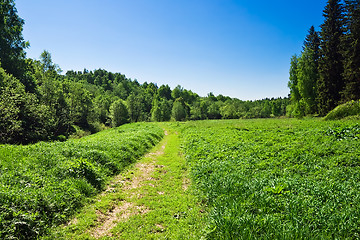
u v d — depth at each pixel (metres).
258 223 5.14
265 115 121.56
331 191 6.55
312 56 47.75
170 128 39.97
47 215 5.88
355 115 24.38
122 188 8.90
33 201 5.84
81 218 6.24
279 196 6.61
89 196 7.75
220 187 7.87
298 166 9.45
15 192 5.88
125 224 6.09
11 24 33.47
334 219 5.10
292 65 50.22
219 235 5.03
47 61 47.81
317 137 14.73
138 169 11.66
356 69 30.80
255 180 8.00
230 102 132.62
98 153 11.07
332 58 39.25
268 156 11.75
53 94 43.97
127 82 155.88
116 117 74.44
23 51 35.91
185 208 7.08
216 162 11.42
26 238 5.00
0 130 21.31
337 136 14.52
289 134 18.59
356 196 6.12
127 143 14.91
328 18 40.47
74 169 8.67
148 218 6.44
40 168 8.16
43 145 11.41
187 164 12.84
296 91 49.97
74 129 50.75
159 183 9.66
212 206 7.00
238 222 5.21
